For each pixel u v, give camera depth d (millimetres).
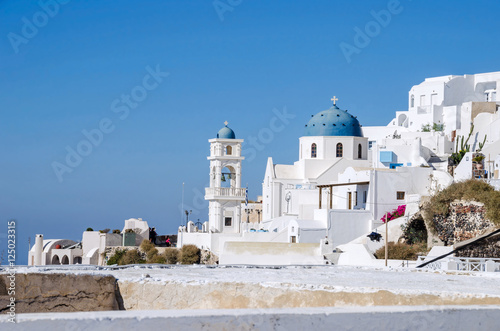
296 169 84125
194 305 15531
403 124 105562
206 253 68125
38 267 17891
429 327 8422
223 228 77562
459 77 103188
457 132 89688
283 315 7926
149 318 7559
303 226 57312
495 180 53469
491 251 39781
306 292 14719
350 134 83438
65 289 15602
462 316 8680
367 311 8172
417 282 16422
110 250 71375
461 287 15141
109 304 15961
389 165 75875
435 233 51625
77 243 76500
